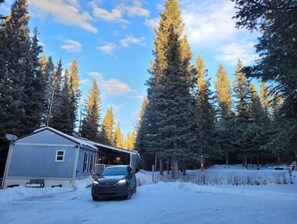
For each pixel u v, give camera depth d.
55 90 40.00
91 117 56.53
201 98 35.31
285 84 8.77
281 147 15.09
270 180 22.19
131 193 13.21
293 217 7.14
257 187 18.36
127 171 13.84
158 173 36.38
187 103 26.00
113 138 74.44
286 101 9.32
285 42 6.84
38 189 15.45
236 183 20.11
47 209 9.94
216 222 6.88
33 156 21.30
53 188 17.06
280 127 14.72
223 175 28.73
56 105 38.62
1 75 22.17
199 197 12.17
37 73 30.70
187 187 16.02
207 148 33.56
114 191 12.13
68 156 21.44
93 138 55.53
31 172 20.95
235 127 44.03
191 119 26.38
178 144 25.59
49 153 21.42
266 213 7.79
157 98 26.86
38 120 29.25
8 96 22.75
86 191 16.53
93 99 59.59
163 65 27.92
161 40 29.69
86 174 25.30
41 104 29.75
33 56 30.58
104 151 36.22
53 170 21.08
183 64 26.67
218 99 52.31
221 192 14.61
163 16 30.06
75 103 48.69
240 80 43.88
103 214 8.68
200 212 8.39
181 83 25.86
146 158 48.94
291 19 6.52
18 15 27.38
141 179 24.09
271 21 7.02
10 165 21.00
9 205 10.96
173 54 26.95
